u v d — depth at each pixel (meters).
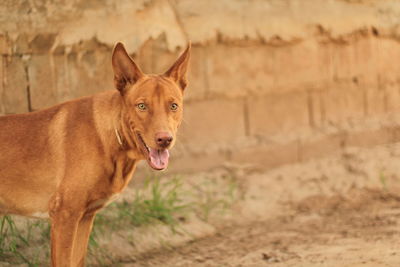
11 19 7.44
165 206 8.06
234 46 10.01
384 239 6.96
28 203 5.47
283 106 10.66
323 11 10.88
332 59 11.08
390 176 9.73
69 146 5.30
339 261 6.17
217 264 6.60
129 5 8.59
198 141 9.79
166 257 7.00
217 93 9.93
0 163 5.38
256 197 9.08
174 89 5.32
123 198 7.84
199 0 9.73
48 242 6.68
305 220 8.27
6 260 6.28
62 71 8.00
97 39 8.22
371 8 11.48
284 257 6.60
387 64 11.79
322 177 9.81
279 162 10.25
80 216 5.29
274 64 10.47
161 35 8.95
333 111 11.19
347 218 8.20
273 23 10.34
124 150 5.38
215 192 9.03
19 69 7.56
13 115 5.57
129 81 5.32
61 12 7.89
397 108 11.91
